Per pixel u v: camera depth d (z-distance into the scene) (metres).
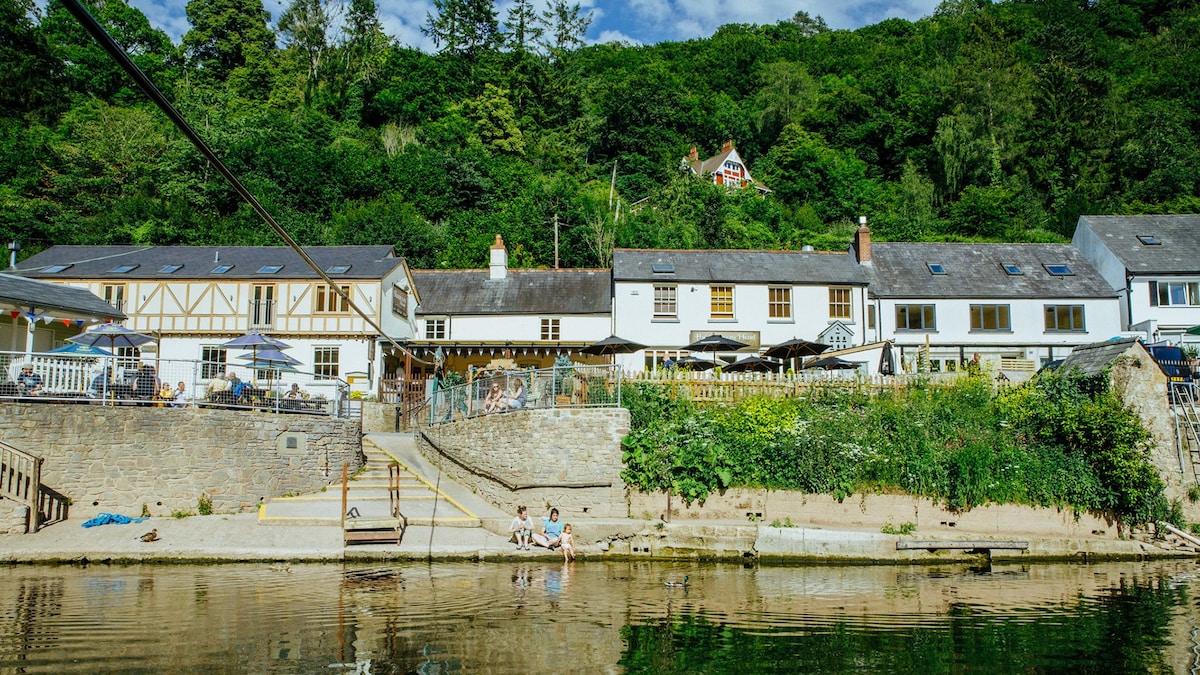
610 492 18.91
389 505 19.41
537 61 71.81
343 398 23.41
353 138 61.72
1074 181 59.31
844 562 17.69
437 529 18.20
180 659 9.86
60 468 17.56
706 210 53.69
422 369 34.38
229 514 18.66
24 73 57.00
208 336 31.23
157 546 16.25
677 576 15.82
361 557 16.50
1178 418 20.86
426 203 53.34
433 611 12.43
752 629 11.83
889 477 18.75
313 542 16.97
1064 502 18.91
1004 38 74.56
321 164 53.19
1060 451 19.67
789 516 18.58
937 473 18.72
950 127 61.50
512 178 58.81
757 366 24.30
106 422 18.08
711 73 86.94
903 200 60.44
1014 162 61.78
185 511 18.39
